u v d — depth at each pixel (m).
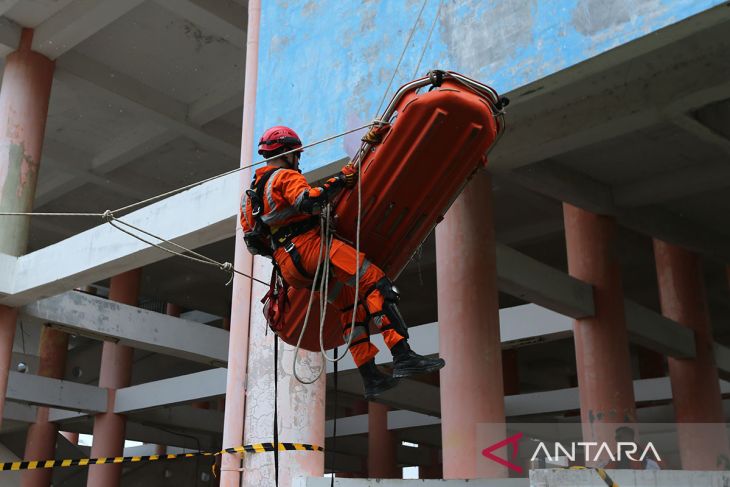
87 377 30.48
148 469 27.80
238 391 9.34
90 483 20.78
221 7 15.34
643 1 6.40
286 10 9.48
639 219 14.82
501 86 7.16
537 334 15.26
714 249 16.31
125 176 21.89
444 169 4.76
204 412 25.16
